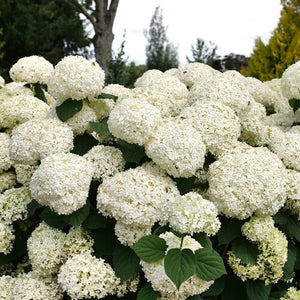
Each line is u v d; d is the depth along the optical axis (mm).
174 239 1641
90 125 2156
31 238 1980
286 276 2021
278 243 1827
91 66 2197
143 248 1540
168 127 1902
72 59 2168
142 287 1830
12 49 13023
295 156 2266
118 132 1883
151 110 1924
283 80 2744
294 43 5961
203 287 1557
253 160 1926
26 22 13008
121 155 2098
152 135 1877
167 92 2723
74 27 14484
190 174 1859
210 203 1569
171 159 1782
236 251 1891
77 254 1838
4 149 2590
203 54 11258
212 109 2145
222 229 1937
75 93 2145
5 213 2154
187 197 1564
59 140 2055
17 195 2270
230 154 2049
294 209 2076
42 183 1733
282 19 6414
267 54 6477
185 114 2186
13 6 13352
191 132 1876
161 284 1532
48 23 13617
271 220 1936
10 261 2396
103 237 1952
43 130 2041
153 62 13766
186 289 1530
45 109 2891
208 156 2273
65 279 1679
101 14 12992
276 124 3123
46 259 1856
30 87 3410
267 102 3508
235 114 2312
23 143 1997
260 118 2912
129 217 1678
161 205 1742
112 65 6758
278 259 1803
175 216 1512
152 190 1753
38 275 1960
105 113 2494
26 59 3260
